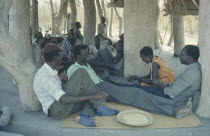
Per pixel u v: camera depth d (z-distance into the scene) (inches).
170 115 141.7
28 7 158.6
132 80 175.2
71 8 430.9
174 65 287.3
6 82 203.3
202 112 141.4
